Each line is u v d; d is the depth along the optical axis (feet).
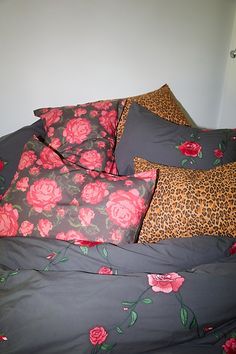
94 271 2.54
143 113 4.19
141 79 5.11
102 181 3.05
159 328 2.03
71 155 3.73
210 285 2.26
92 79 4.93
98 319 2.02
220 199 3.04
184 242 2.82
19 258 2.65
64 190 3.04
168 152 3.73
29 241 2.81
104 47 4.75
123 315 2.05
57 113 4.17
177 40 4.98
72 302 2.10
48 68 4.71
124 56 4.89
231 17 5.02
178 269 2.63
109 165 3.85
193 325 2.07
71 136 3.90
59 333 1.96
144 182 2.98
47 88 4.84
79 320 2.01
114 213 2.88
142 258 2.65
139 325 2.03
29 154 3.39
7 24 4.32
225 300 2.19
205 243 2.81
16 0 4.21
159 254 2.70
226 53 5.29
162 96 4.70
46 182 3.08
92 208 2.91
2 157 4.11
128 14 4.62
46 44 4.55
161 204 3.10
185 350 2.09
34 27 4.41
